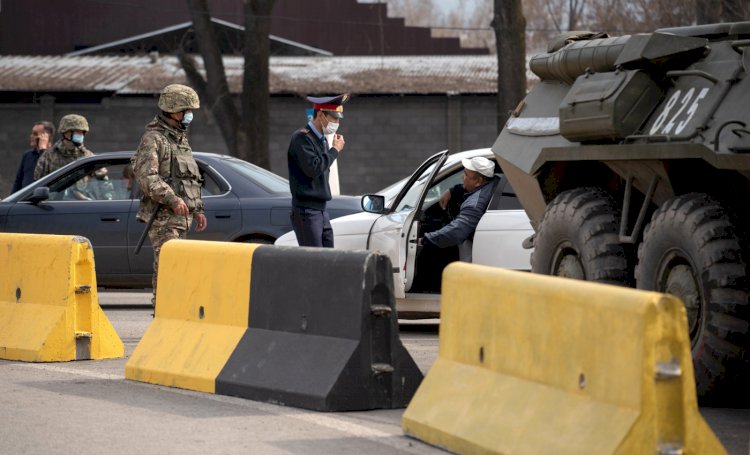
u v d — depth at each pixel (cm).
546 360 801
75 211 1917
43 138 2295
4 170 4938
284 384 1038
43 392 1115
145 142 1427
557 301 791
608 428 721
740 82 1015
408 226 1505
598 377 746
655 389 702
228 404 1048
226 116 4416
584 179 1284
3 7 6369
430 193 1642
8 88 4922
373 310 1010
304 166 1452
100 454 860
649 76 1104
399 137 5009
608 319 738
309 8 6794
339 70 5216
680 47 1076
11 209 1931
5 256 1391
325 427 945
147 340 1196
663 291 1065
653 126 1089
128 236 1898
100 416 997
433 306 1532
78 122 2086
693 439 704
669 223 1045
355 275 1015
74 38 6406
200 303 1158
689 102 1053
